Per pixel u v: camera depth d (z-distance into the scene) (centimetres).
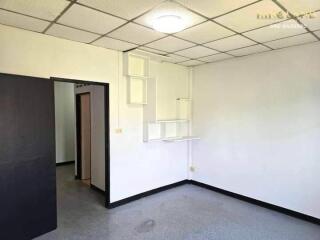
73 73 324
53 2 212
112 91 369
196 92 484
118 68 375
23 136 269
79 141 544
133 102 391
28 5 218
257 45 339
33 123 278
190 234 298
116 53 372
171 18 235
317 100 321
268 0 206
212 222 330
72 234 297
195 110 488
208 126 463
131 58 389
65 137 711
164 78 450
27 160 274
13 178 262
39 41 293
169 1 208
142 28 274
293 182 348
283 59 354
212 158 459
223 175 441
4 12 233
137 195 414
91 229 310
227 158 433
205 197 426
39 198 288
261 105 381
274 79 364
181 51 373
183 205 389
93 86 469
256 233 300
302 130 337
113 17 243
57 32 289
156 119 407
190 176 504
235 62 414
